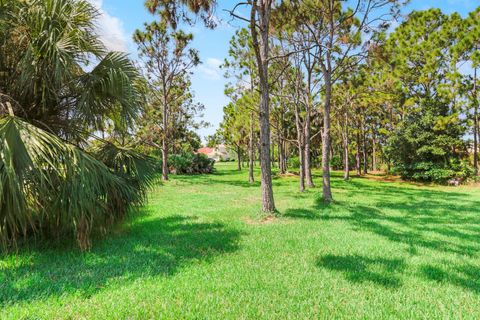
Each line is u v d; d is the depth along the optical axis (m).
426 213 7.75
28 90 4.30
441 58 16.42
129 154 5.10
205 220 6.50
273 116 19.48
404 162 18.64
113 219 4.38
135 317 2.43
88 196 3.74
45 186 3.45
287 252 4.27
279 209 8.09
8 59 4.36
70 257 3.82
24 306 2.56
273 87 15.02
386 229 5.85
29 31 4.13
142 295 2.82
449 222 6.62
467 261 3.99
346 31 10.19
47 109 4.64
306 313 2.56
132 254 4.02
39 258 3.74
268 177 6.96
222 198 10.31
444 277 3.42
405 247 4.62
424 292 3.02
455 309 2.69
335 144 30.38
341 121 19.39
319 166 32.81
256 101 14.40
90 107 4.59
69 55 4.00
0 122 3.47
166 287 3.01
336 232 5.54
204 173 25.28
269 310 2.60
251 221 6.46
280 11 10.03
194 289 2.97
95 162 4.06
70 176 3.67
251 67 14.58
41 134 3.62
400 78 17.58
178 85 19.91
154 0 6.36
